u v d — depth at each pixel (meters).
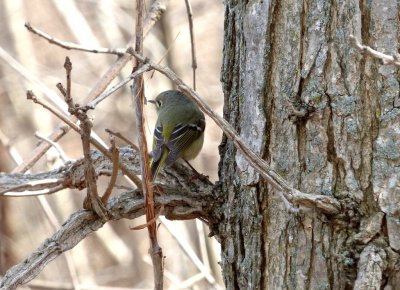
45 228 20.66
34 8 26.17
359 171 6.89
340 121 6.96
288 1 7.27
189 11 9.20
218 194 7.98
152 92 19.31
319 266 6.96
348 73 6.95
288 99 7.18
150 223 6.70
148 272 22.34
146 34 10.08
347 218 6.85
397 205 6.76
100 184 19.47
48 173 8.66
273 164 7.29
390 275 6.70
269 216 7.37
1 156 19.75
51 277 20.70
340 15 7.00
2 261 18.81
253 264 7.45
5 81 22.77
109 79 9.77
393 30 6.84
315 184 7.03
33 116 23.16
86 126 6.37
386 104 6.85
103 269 22.69
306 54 7.14
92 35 23.39
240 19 7.85
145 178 6.73
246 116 7.59
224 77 8.06
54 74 23.75
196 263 12.05
